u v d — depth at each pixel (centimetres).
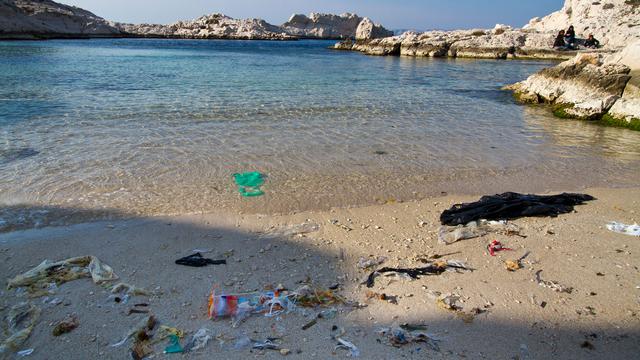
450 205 906
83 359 450
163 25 13212
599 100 1788
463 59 5397
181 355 455
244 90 2278
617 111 1739
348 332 500
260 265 650
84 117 1534
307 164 1124
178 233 750
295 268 645
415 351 469
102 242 711
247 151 1210
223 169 1068
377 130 1498
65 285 579
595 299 571
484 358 462
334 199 921
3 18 7381
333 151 1239
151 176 1006
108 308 533
